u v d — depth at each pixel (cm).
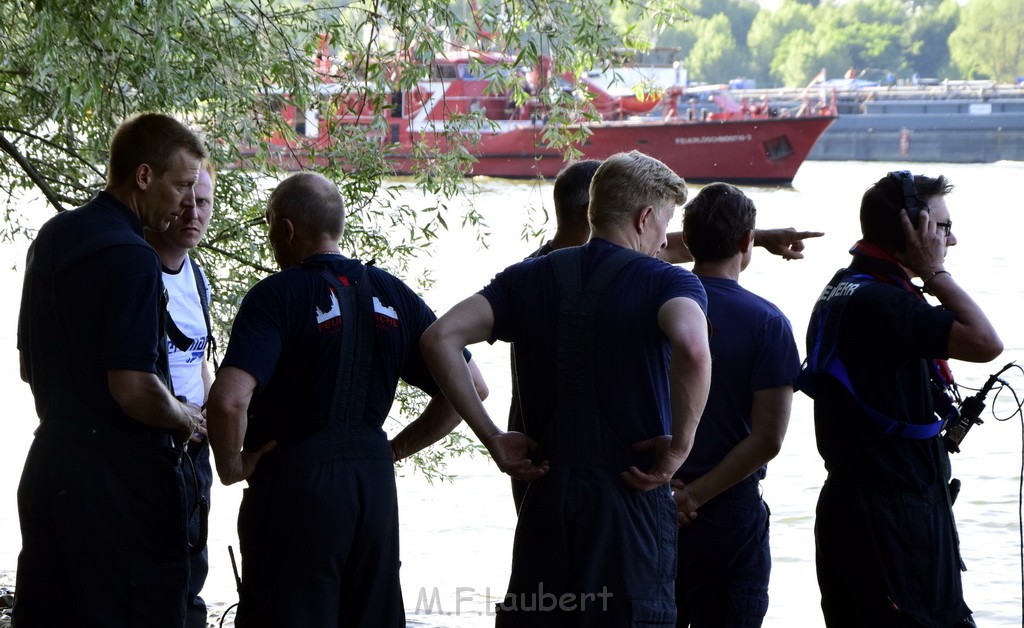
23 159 1384
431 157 1388
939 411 764
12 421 2733
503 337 689
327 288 701
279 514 688
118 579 677
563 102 1318
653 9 1357
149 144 695
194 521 797
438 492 2175
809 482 2323
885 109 16788
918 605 738
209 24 1264
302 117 1400
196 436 734
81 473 670
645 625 643
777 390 772
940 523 743
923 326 714
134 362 660
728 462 772
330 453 694
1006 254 6812
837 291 751
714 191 794
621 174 669
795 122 11038
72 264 672
